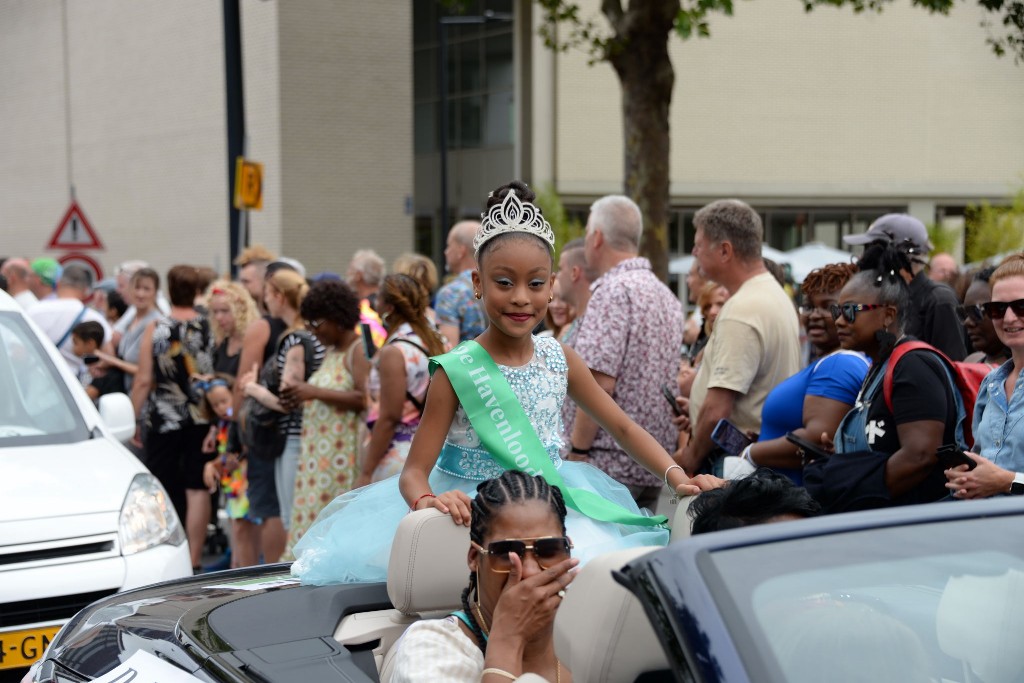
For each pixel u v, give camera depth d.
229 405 7.15
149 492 4.91
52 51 28.61
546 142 24.27
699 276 6.80
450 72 26.38
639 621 1.95
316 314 6.02
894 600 1.87
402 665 2.48
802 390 4.41
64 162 28.45
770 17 24.67
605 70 24.08
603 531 3.10
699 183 24.80
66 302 9.05
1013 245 21.48
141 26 25.52
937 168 25.28
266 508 6.67
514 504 2.46
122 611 3.10
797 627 1.78
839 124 25.05
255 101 22.44
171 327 7.56
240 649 2.63
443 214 21.47
